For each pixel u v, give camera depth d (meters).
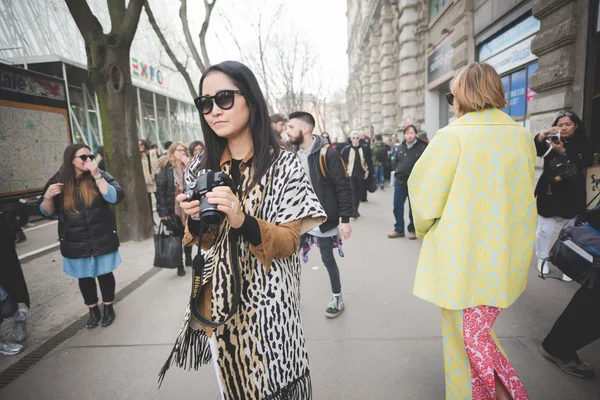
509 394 1.60
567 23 5.22
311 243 3.18
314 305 3.38
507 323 2.81
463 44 9.72
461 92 1.71
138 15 5.84
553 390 2.08
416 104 14.83
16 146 4.20
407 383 2.25
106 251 3.09
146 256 5.31
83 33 5.67
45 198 2.91
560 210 3.37
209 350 1.51
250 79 1.29
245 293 1.29
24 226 8.23
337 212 3.02
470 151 1.60
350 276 4.09
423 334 2.78
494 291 1.60
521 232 1.67
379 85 22.98
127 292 3.97
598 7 4.93
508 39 7.57
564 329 2.21
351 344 2.69
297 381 1.34
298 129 3.02
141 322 3.25
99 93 5.88
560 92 5.50
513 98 7.48
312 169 3.00
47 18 13.35
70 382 2.45
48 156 4.62
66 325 3.29
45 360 2.73
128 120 6.02
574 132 3.30
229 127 1.27
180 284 4.14
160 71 19.31
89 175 3.03
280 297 1.31
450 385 1.76
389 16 18.66
